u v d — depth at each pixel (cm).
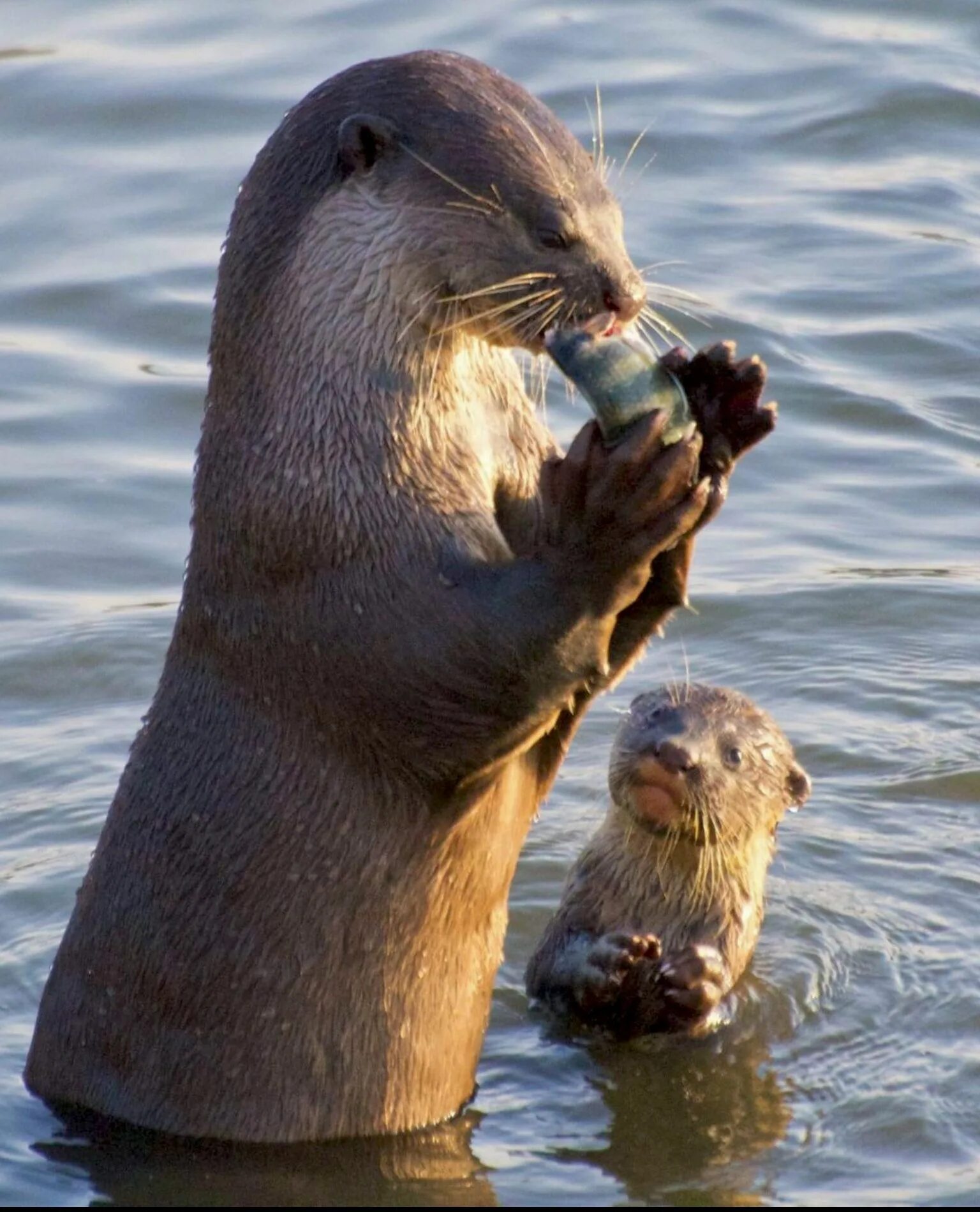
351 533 1295
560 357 1236
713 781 1703
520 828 1418
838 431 2436
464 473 1323
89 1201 1348
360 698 1311
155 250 2770
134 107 3081
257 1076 1386
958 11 3388
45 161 2977
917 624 2172
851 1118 1467
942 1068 1527
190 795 1383
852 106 3088
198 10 3394
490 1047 1611
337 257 1320
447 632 1269
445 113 1322
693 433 1198
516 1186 1380
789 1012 1636
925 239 2783
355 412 1305
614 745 1786
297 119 1362
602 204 1328
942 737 2025
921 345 2566
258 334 1336
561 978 1680
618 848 1759
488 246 1302
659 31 3312
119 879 1415
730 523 2322
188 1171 1378
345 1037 1384
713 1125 1470
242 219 1360
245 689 1361
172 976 1391
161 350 2583
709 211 2834
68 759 1975
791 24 3347
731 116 3059
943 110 3091
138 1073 1412
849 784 1969
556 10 3381
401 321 1312
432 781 1327
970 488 2347
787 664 2128
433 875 1366
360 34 3278
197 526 1368
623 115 3039
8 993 1631
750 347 2514
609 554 1216
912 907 1781
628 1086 1537
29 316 2641
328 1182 1378
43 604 2186
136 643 2131
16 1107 1447
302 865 1359
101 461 2397
